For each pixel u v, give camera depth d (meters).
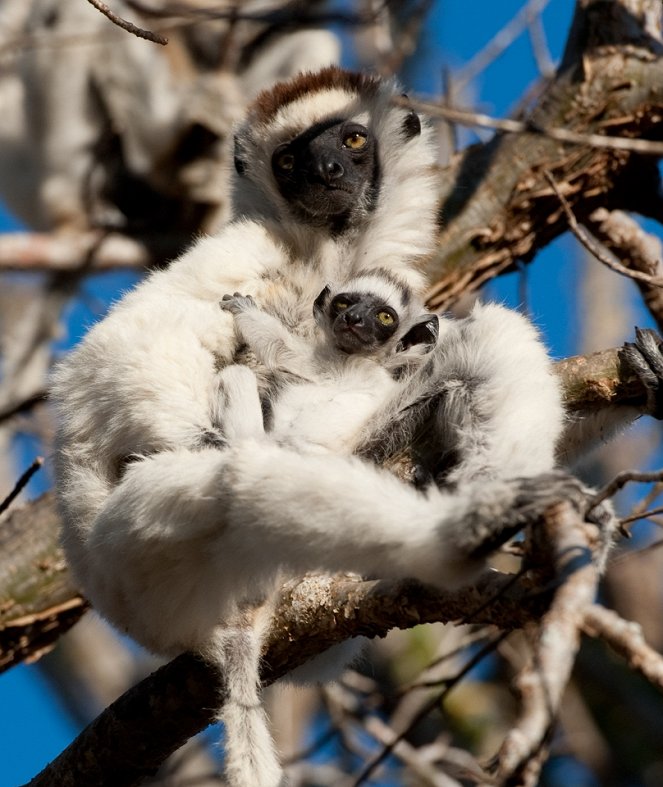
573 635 4.92
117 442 8.38
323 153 10.23
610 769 15.01
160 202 16.39
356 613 7.68
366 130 10.52
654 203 11.98
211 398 8.41
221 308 9.02
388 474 7.11
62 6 16.64
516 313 8.49
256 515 7.07
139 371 8.35
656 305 11.84
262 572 7.50
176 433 8.20
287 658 8.32
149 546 7.70
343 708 11.80
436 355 8.58
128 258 14.83
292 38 16.92
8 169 17.23
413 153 10.75
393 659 14.80
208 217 15.90
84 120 16.66
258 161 10.54
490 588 6.77
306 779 11.83
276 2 16.61
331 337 9.32
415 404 8.39
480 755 14.50
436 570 6.64
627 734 15.26
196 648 8.23
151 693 8.39
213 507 7.38
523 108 12.11
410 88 14.53
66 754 8.76
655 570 16.42
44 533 11.03
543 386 7.96
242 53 16.97
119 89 16.22
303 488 6.95
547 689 4.74
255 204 10.48
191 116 15.66
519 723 4.68
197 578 7.82
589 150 11.70
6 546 11.04
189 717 8.31
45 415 14.75
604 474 15.59
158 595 7.99
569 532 6.00
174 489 7.47
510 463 7.66
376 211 10.41
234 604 8.09
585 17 12.15
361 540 6.81
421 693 12.98
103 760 8.57
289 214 10.14
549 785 15.48
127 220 16.31
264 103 11.02
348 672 11.77
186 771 13.34
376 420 8.59
